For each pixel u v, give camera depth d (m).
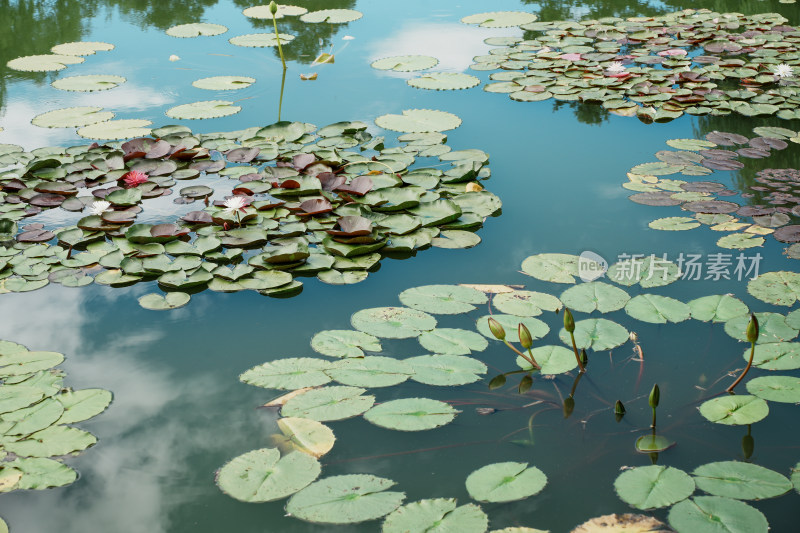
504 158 4.76
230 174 4.46
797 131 5.12
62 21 8.16
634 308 3.07
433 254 3.65
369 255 3.60
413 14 8.52
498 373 2.74
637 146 4.95
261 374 2.69
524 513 2.10
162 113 5.57
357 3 8.98
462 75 6.34
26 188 4.21
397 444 2.40
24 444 2.39
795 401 2.52
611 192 4.28
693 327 2.98
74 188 4.21
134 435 2.47
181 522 2.11
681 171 4.46
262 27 7.89
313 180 4.18
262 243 3.73
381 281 3.42
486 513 2.11
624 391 2.63
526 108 5.66
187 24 8.00
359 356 2.79
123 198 4.08
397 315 3.05
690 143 4.90
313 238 3.76
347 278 3.41
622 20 8.04
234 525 2.09
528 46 7.19
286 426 2.45
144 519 2.12
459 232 3.82
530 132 5.19
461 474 2.26
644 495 2.11
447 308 3.08
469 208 4.04
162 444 2.43
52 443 2.41
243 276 3.39
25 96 5.91
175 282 3.36
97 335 3.04
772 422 2.47
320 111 5.59
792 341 2.86
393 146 4.92
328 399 2.56
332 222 3.85
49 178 4.35
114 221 3.83
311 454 2.31
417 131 5.12
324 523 2.04
